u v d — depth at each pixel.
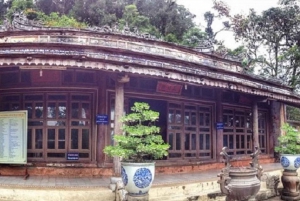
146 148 7.09
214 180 10.83
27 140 11.04
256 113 15.33
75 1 42.88
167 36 38.72
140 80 12.06
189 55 14.89
